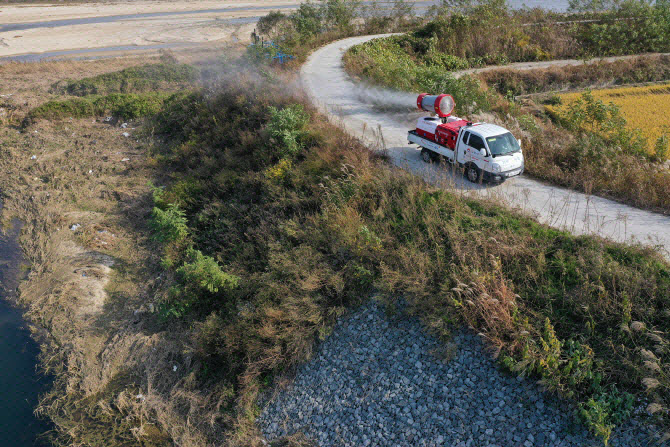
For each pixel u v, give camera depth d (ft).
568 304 33.81
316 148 58.03
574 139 59.62
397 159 58.08
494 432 29.48
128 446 35.83
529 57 126.31
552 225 41.93
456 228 40.93
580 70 110.73
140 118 97.40
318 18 145.89
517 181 52.39
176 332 44.96
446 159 55.01
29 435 36.94
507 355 31.81
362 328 38.40
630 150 59.72
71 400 39.88
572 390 29.01
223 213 57.36
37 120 97.45
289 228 48.24
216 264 46.85
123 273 54.49
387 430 32.12
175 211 56.39
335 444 32.94
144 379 41.01
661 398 27.30
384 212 45.91
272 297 42.65
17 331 47.14
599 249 36.63
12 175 77.82
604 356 30.30
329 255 44.16
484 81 108.27
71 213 65.21
